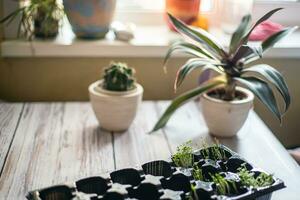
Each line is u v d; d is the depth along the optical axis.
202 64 1.11
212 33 1.60
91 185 0.86
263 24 1.52
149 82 1.55
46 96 1.54
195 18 1.57
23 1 1.48
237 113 1.14
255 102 1.61
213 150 0.98
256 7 1.64
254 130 1.25
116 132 1.21
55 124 1.25
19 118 1.27
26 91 1.53
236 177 0.87
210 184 0.85
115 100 1.15
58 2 1.47
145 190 0.84
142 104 1.41
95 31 1.47
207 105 1.16
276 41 1.14
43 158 1.06
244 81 1.10
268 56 1.52
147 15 1.70
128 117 1.19
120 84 1.16
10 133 1.18
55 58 1.49
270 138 1.21
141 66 1.53
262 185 0.85
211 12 1.69
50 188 0.84
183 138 1.19
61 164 1.04
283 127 1.66
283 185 0.86
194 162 0.94
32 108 1.35
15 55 1.45
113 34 1.56
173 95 1.58
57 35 1.53
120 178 0.89
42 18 1.44
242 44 1.09
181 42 1.18
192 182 0.86
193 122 1.29
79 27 1.46
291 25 1.70
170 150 1.12
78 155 1.08
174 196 0.81
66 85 1.54
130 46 1.47
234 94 1.21
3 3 1.43
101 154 1.09
